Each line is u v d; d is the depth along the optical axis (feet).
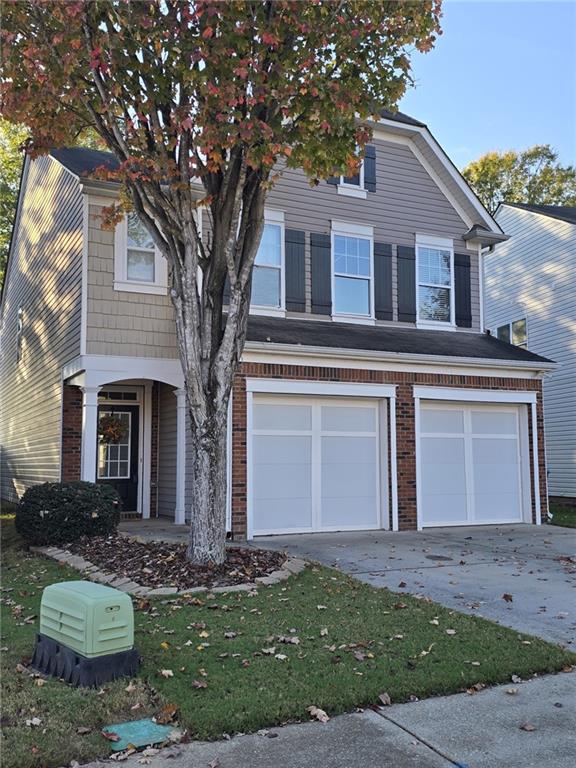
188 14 22.82
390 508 40.81
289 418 39.22
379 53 25.04
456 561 30.45
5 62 24.03
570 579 26.78
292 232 44.42
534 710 14.14
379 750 12.26
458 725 13.37
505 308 69.05
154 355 39.50
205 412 25.90
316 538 37.14
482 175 111.14
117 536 32.35
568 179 108.17
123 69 24.00
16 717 12.97
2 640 17.83
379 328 46.29
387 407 41.37
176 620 19.25
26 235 57.77
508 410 45.96
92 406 37.65
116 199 39.04
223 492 26.23
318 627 18.97
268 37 22.82
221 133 23.49
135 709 13.50
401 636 18.35
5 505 57.52
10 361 65.10
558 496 60.80
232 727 12.89
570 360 59.93
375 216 47.50
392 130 48.26
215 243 26.43
